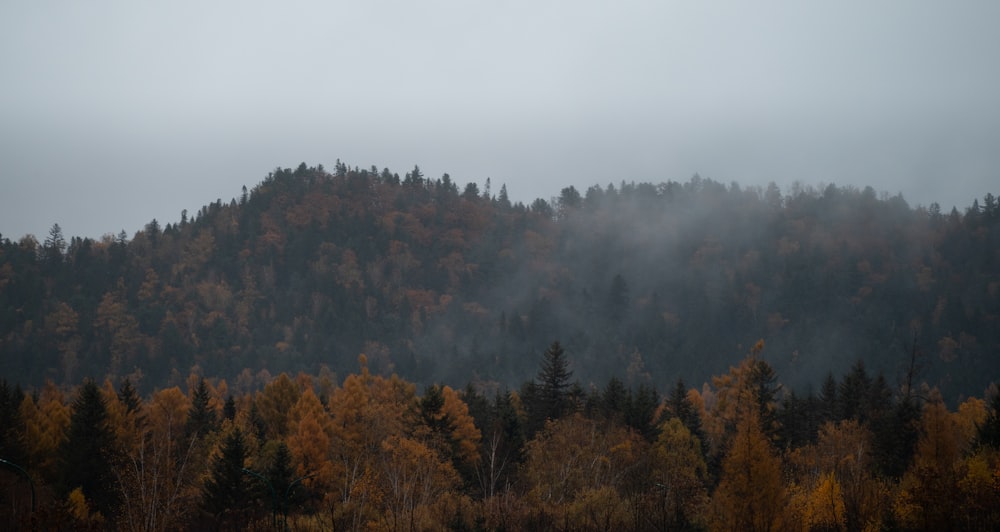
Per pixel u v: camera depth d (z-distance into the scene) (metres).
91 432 56.34
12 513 45.94
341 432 60.31
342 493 51.28
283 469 50.56
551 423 61.72
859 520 38.31
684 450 57.94
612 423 61.09
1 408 57.50
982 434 47.84
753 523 38.69
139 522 40.75
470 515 44.59
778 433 63.19
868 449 53.19
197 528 47.62
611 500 45.38
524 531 42.72
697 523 40.47
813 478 50.59
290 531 42.94
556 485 50.81
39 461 58.03
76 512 44.75
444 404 63.03
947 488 32.66
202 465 56.19
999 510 32.34
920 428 49.91
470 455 60.41
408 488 46.22
